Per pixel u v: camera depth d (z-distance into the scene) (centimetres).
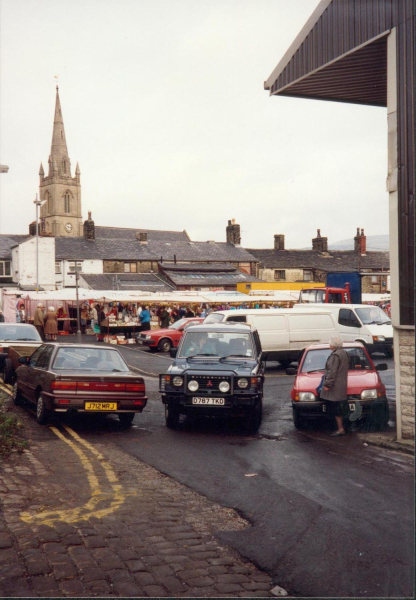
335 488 709
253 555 506
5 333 1762
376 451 916
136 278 6347
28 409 1302
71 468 793
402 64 916
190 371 1101
